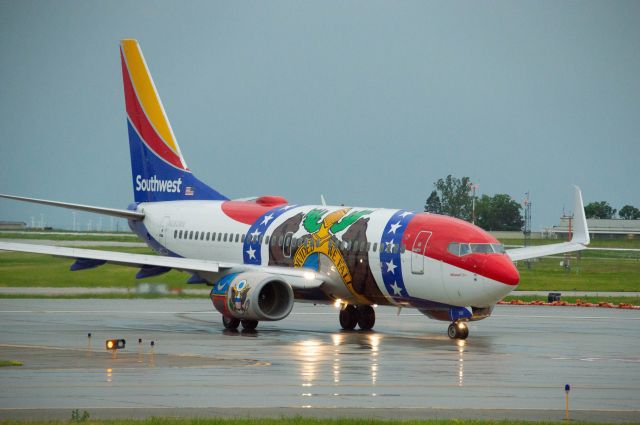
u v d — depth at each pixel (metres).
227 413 61.25
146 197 156.50
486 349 100.50
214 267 124.94
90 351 93.56
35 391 68.94
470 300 109.69
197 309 152.12
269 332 118.75
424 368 83.88
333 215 126.56
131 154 158.50
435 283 111.69
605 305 169.88
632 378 79.12
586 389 72.94
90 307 154.25
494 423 57.84
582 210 136.25
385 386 73.06
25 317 134.38
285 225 131.50
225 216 141.25
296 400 66.31
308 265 125.94
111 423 56.66
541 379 78.00
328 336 113.81
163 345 100.75
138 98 156.38
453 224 113.31
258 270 123.75
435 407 64.50
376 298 119.62
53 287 191.62
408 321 137.62
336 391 70.31
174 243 147.50
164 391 69.38
